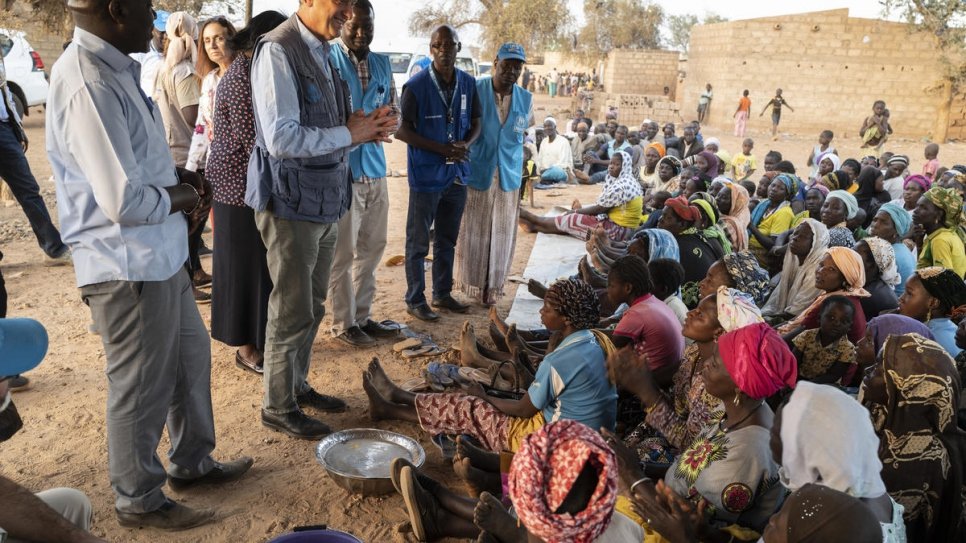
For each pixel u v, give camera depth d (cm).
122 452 318
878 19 2714
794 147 2427
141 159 295
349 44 532
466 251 657
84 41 276
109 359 311
